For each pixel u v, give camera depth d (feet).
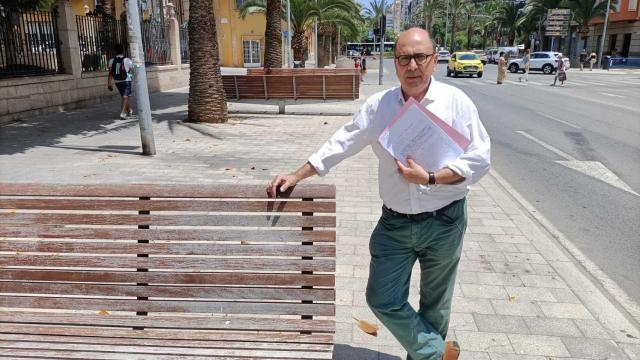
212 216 7.93
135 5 25.13
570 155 28.99
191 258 8.00
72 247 8.12
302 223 7.80
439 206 7.45
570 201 20.53
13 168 23.58
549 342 10.27
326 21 91.61
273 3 55.88
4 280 8.29
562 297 12.16
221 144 30.17
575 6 147.23
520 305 11.74
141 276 8.09
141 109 26.08
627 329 10.81
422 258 7.99
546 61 122.83
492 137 34.40
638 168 26.03
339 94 49.42
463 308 11.56
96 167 23.94
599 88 77.36
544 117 44.04
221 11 121.39
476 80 97.60
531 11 171.42
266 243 7.93
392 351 9.91
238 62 124.57
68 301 8.27
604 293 12.55
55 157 26.05
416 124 7.11
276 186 7.71
